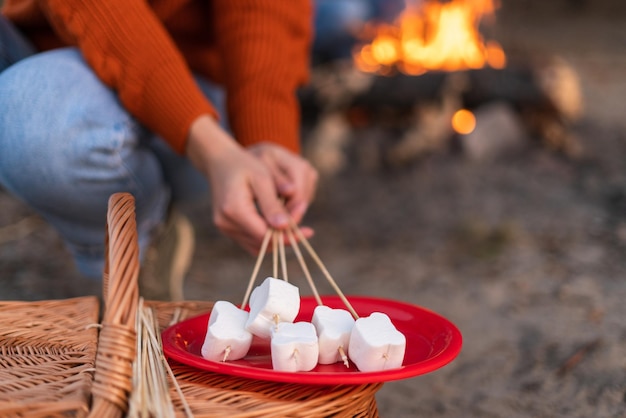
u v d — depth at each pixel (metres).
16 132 0.88
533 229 1.80
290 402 0.60
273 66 1.02
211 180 0.86
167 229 1.11
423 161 2.35
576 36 5.34
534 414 0.98
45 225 1.89
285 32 1.05
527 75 2.32
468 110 2.39
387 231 1.86
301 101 2.33
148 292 1.08
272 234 0.82
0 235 1.82
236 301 1.42
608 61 4.41
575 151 2.38
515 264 1.58
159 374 0.62
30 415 0.54
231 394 0.61
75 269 1.58
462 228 1.83
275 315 0.67
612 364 1.09
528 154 2.38
